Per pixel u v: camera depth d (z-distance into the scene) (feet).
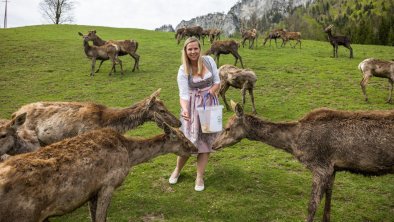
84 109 20.52
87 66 61.67
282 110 37.76
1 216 11.65
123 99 42.80
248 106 39.45
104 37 98.37
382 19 194.39
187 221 17.69
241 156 25.86
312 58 69.56
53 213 13.24
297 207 18.75
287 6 478.18
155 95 21.76
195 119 20.02
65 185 13.24
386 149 15.99
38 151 13.61
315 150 17.01
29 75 55.36
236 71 36.32
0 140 16.87
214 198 19.74
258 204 18.98
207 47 84.53
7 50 72.69
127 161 16.15
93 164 14.33
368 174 16.90
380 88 47.24
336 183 21.49
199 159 20.67
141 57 69.41
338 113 17.33
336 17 371.56
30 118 20.71
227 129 18.65
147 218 17.99
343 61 66.90
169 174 22.86
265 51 78.28
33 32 100.07
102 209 15.01
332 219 17.76
